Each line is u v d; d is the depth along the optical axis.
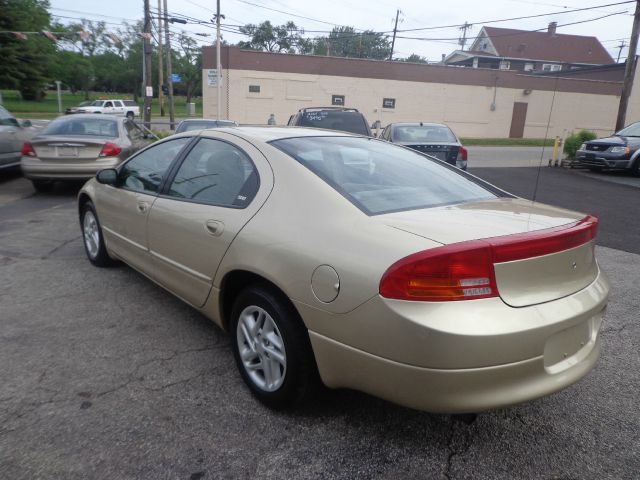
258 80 31.41
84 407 2.75
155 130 30.11
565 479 2.34
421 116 34.22
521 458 2.47
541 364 2.21
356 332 2.24
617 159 13.93
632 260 6.00
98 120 9.23
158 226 3.60
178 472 2.29
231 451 2.44
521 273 2.18
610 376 3.28
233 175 3.16
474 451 2.51
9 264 5.14
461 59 53.41
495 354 2.06
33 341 3.50
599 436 2.65
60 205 8.13
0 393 2.86
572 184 12.56
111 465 2.32
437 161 3.62
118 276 4.84
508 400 2.14
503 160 21.11
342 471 2.34
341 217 2.50
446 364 2.04
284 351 2.62
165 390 2.94
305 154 3.02
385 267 2.15
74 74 65.50
